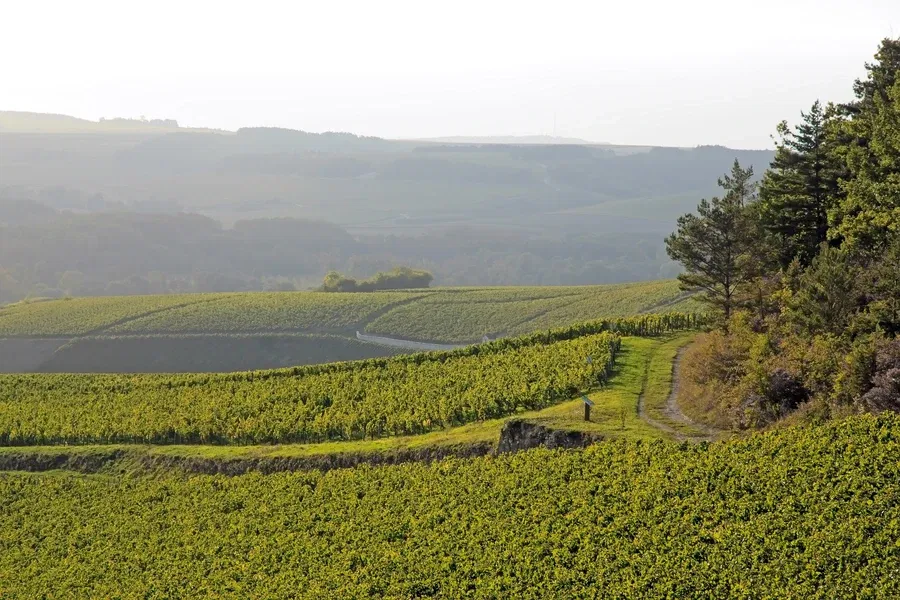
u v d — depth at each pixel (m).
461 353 75.00
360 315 140.88
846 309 47.56
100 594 43.97
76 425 69.75
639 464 41.09
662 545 33.47
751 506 34.03
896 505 31.09
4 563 49.69
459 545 39.03
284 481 53.59
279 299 151.00
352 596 37.25
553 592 32.94
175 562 45.72
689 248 63.47
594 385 58.91
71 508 56.09
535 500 41.03
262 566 42.78
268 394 71.62
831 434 37.34
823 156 63.12
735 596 28.89
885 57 62.16
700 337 65.94
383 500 46.97
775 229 65.12
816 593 27.56
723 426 46.41
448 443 53.84
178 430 66.12
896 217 49.81
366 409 64.38
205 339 133.62
